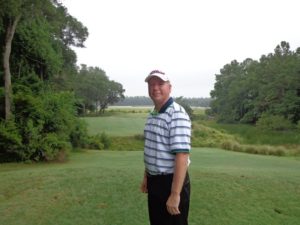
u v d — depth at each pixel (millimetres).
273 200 8352
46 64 25000
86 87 90750
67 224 6762
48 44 25000
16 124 19641
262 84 77625
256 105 74375
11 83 22328
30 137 19375
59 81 32656
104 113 97062
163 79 3689
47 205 7715
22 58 24031
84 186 8891
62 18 33469
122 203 7793
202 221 7051
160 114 3725
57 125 20844
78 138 28484
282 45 84375
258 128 63688
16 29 22812
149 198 3842
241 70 100438
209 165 15633
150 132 3777
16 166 17531
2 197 8484
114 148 33094
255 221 7203
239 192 8703
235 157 20766
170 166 3672
